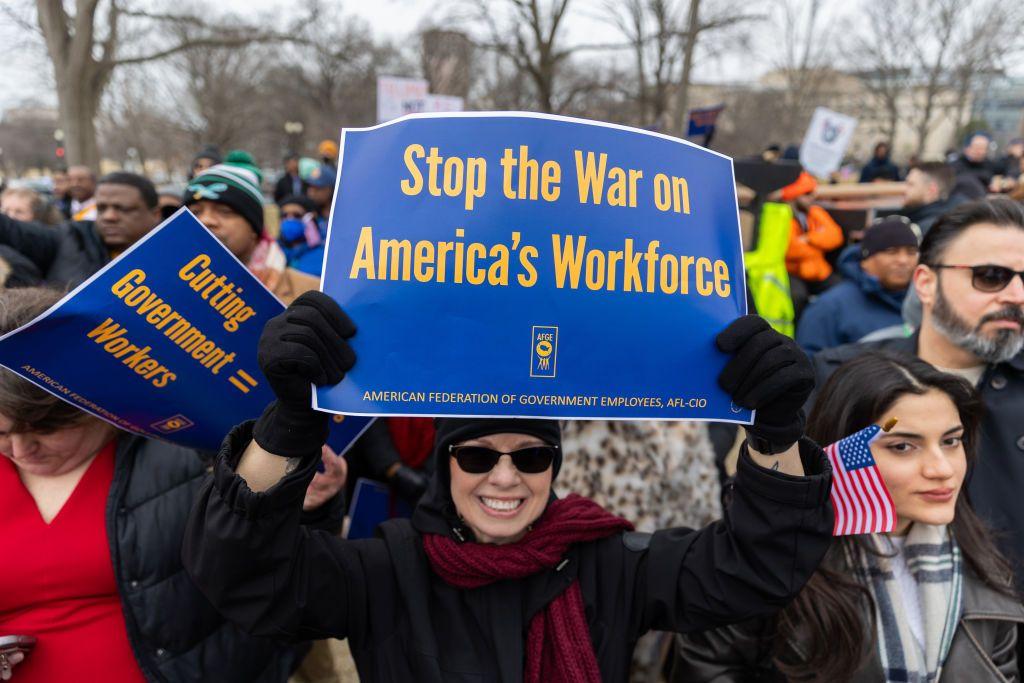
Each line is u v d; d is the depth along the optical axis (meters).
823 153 7.89
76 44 13.01
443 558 1.39
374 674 1.40
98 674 1.58
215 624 1.66
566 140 1.22
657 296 1.22
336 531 1.79
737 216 1.30
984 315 1.95
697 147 1.29
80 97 13.32
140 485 1.62
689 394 1.22
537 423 1.37
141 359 1.33
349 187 1.19
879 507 1.33
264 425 1.17
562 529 1.42
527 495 1.40
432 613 1.42
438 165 1.19
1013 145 9.45
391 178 1.19
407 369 1.15
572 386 1.18
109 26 14.35
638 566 1.48
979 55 30.62
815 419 1.76
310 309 1.11
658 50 19.08
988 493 1.95
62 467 1.58
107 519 1.57
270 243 3.03
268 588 1.22
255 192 2.87
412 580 1.43
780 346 1.17
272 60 36.09
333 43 20.78
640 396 1.20
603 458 2.05
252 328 1.40
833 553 1.63
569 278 1.19
